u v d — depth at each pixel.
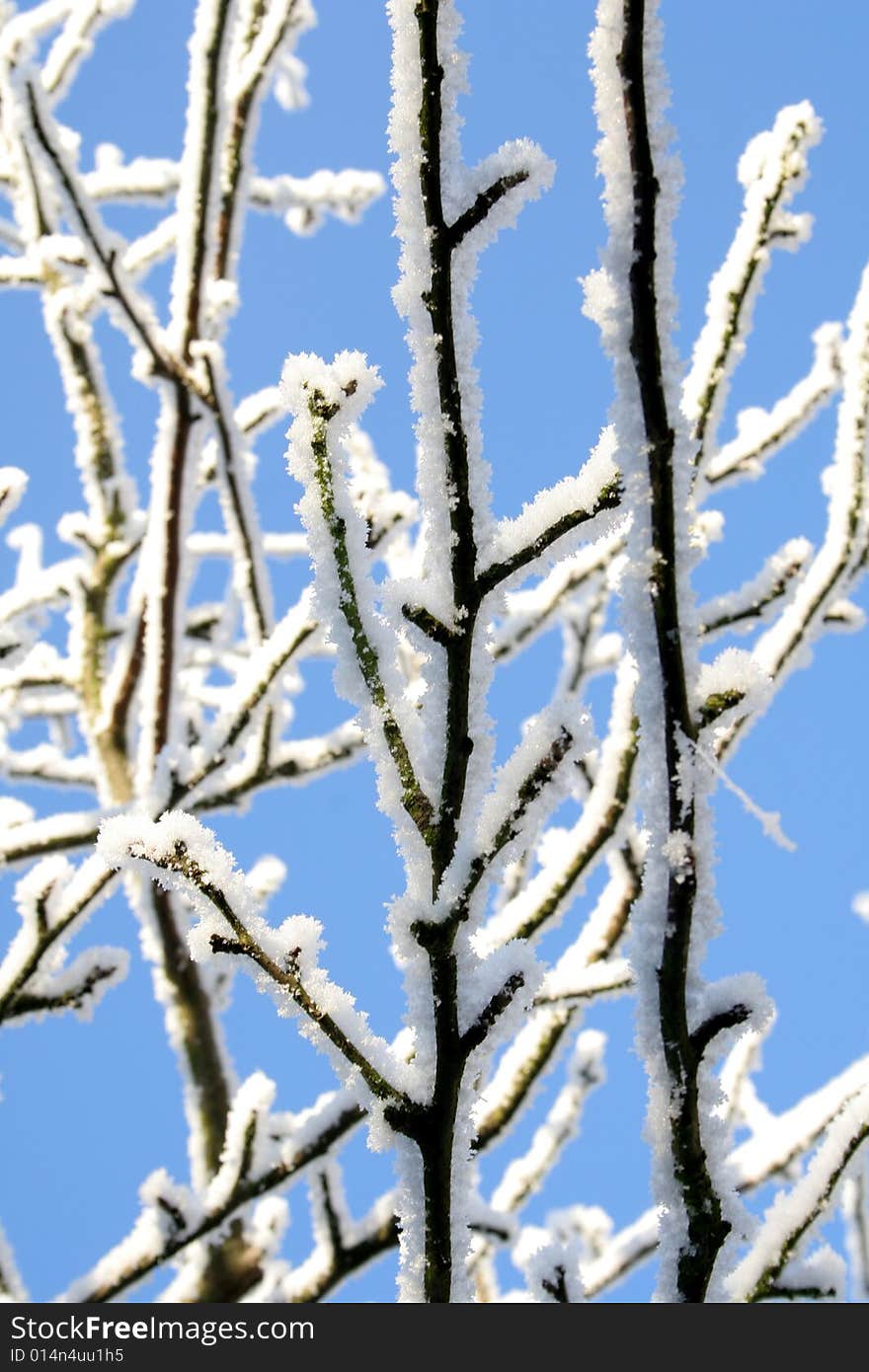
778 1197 2.42
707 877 2.25
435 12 2.25
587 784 3.05
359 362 2.28
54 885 2.79
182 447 3.63
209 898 2.26
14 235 4.91
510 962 2.28
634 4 2.22
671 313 2.23
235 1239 3.39
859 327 2.67
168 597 3.65
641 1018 2.25
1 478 3.23
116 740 4.16
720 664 2.25
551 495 2.27
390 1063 2.27
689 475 2.24
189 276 3.66
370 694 2.27
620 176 2.23
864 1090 2.43
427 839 2.27
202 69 3.51
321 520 2.27
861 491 2.67
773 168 2.65
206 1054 3.68
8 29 3.49
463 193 2.26
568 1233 4.07
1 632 3.69
